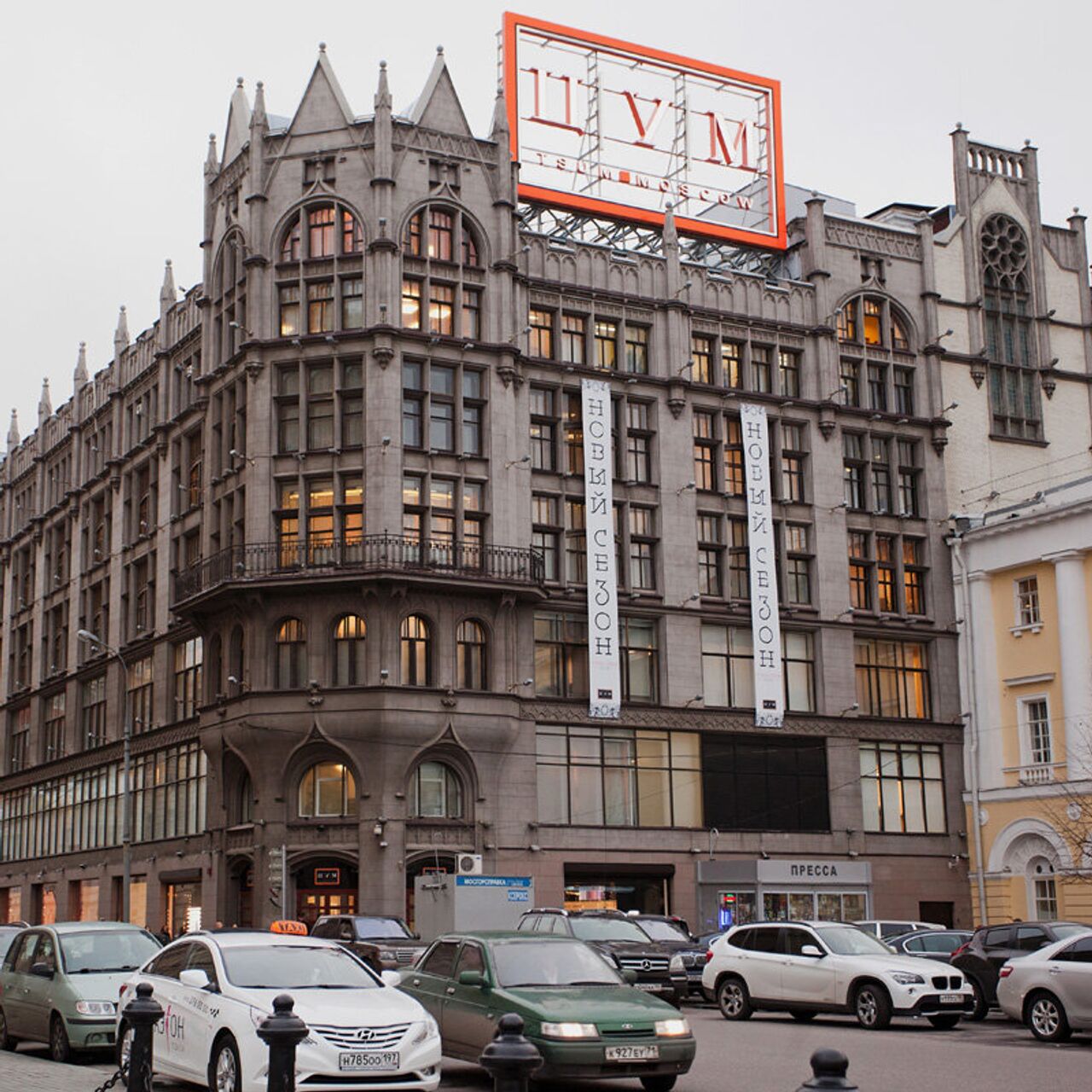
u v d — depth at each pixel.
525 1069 10.45
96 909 65.56
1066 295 69.12
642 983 31.00
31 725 75.88
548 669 54.25
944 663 61.09
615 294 57.59
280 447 53.00
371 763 49.62
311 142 54.75
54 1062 21.89
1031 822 56.28
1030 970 25.38
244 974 17.30
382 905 48.59
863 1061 21.75
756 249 63.88
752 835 55.97
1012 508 59.84
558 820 52.84
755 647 57.25
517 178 57.34
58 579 75.25
